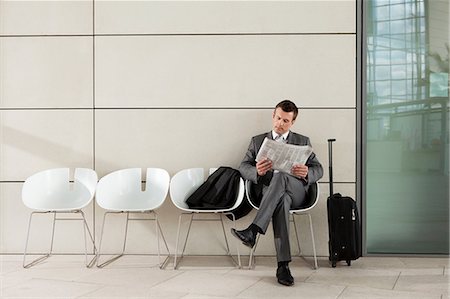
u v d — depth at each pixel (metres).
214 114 5.09
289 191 4.30
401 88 5.04
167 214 5.11
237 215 4.91
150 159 5.12
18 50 5.12
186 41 5.10
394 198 5.04
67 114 5.12
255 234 4.18
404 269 4.54
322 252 5.05
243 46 5.07
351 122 5.04
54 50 5.12
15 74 5.12
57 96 5.13
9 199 5.14
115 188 4.86
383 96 5.05
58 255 5.09
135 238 5.11
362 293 3.80
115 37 5.11
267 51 5.06
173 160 5.11
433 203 5.02
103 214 5.12
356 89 5.03
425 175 5.02
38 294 3.77
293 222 5.05
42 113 5.14
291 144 4.65
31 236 5.14
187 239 5.10
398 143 5.03
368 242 5.07
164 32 5.10
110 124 5.12
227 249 5.09
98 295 3.75
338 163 5.04
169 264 4.73
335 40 5.03
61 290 3.87
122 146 5.12
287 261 4.10
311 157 4.66
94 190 4.80
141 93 5.12
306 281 4.14
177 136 5.11
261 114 5.07
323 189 5.04
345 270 4.50
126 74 5.12
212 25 5.09
